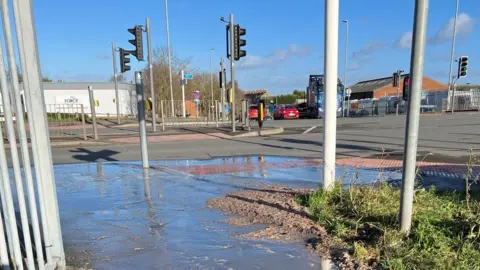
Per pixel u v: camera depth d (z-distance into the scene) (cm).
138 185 709
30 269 305
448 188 607
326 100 523
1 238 295
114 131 2153
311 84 4034
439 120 2525
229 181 739
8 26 271
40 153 319
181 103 2816
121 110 4856
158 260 364
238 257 368
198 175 809
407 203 376
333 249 380
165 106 2747
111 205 568
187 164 973
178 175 809
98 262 360
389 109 4259
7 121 285
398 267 322
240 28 1709
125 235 436
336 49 510
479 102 4181
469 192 566
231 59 1784
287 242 404
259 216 491
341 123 2562
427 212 429
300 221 458
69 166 959
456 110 4003
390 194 517
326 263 352
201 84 4919
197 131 2039
